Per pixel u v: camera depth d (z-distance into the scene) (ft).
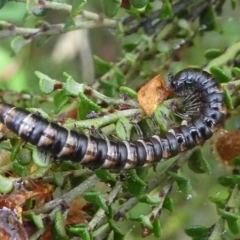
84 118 0.99
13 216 0.94
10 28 1.06
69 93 0.99
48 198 0.98
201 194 1.22
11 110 0.97
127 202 1.00
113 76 1.12
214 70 1.03
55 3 1.04
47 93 0.99
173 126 1.03
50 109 1.13
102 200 0.96
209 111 1.03
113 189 0.99
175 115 1.04
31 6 1.03
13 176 0.97
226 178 1.02
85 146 0.97
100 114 0.99
